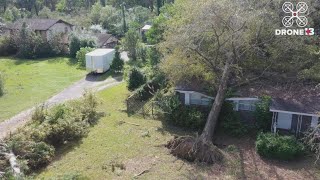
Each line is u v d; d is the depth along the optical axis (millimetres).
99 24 63781
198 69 23484
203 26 20578
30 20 54844
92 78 37188
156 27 33406
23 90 32312
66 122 21125
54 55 49625
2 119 24453
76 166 18438
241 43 21000
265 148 19188
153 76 30953
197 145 19250
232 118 22469
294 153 18734
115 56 39344
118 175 17578
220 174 17688
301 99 21859
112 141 21406
